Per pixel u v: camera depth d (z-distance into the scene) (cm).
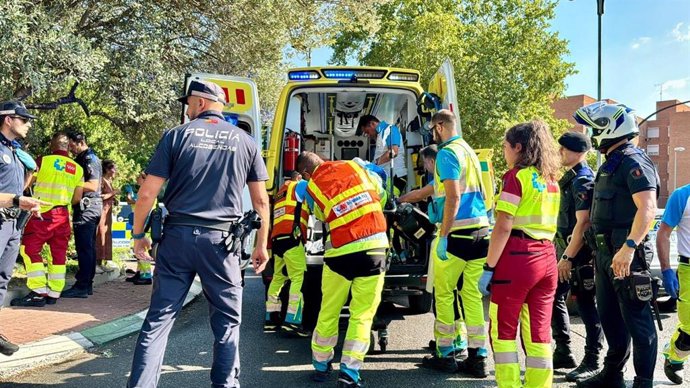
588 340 468
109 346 554
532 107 2936
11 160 472
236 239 365
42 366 487
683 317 444
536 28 2927
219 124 379
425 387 447
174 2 990
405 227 563
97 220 764
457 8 3019
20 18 681
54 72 753
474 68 2775
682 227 449
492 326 379
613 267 397
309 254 586
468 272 477
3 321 602
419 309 717
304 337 606
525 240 367
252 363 512
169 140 364
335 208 447
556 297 492
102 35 889
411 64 2738
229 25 1080
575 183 464
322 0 1316
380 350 548
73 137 740
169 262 361
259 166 388
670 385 451
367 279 442
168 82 913
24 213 486
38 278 682
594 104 426
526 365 379
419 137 696
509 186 366
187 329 641
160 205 406
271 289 638
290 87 647
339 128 888
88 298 748
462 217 471
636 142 420
